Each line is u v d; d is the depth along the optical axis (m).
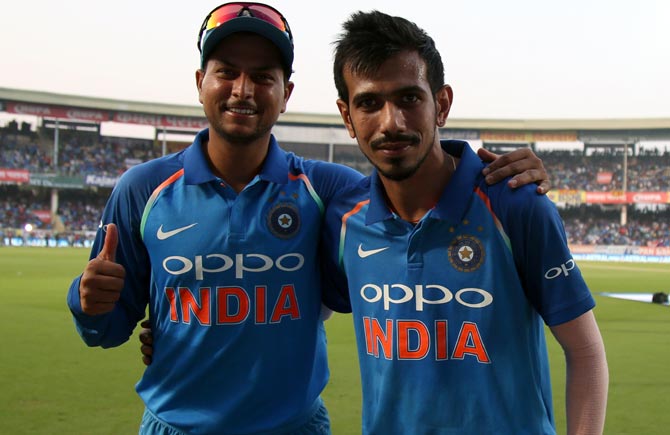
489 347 1.93
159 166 2.39
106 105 42.56
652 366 6.20
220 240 2.27
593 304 1.91
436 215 1.95
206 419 2.25
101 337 2.39
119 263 2.39
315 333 2.44
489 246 1.93
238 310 2.27
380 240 2.07
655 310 11.18
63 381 5.24
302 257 2.36
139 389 2.44
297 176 2.45
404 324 2.00
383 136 1.88
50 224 39.94
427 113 1.91
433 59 1.95
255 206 2.33
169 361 2.32
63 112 41.91
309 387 2.40
